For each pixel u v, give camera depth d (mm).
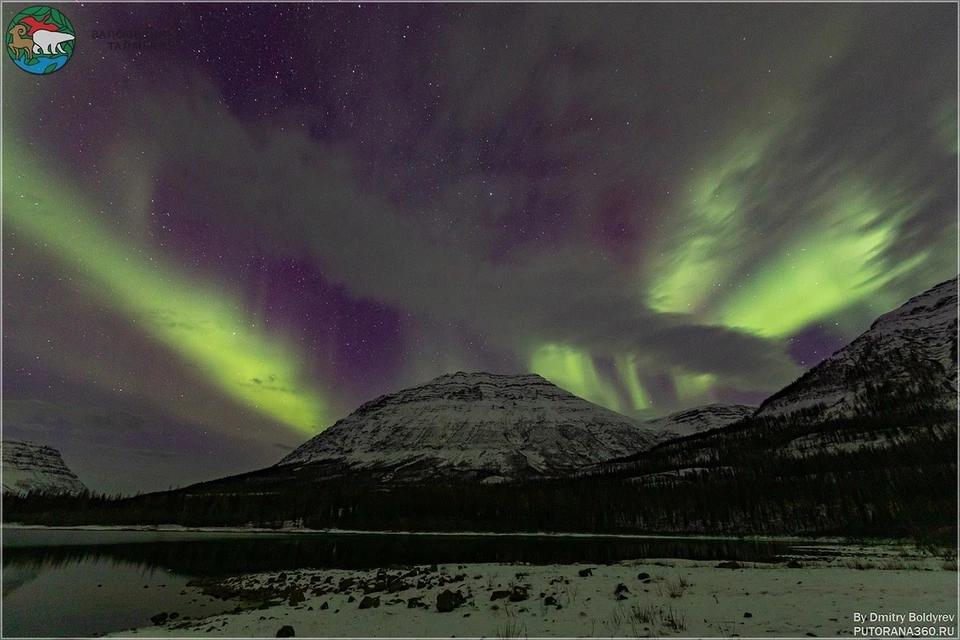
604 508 153250
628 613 13234
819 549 56094
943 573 19422
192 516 159000
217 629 14906
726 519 127125
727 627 11062
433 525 150500
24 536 100000
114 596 27156
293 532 141625
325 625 14391
